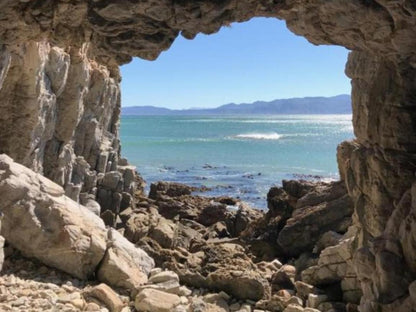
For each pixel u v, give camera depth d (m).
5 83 13.63
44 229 10.88
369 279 6.67
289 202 21.03
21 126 14.50
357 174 8.15
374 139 7.55
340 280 11.40
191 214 26.64
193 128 167.12
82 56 17.45
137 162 63.34
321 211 17.28
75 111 17.75
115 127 26.61
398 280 5.91
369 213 7.83
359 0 5.30
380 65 7.21
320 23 6.43
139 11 5.61
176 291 10.67
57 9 5.97
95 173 21.59
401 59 6.27
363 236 8.13
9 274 10.07
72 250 10.77
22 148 14.73
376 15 5.38
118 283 10.75
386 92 7.03
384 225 7.26
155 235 17.34
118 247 11.61
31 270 10.59
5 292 9.12
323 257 11.70
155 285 10.59
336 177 49.12
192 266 14.05
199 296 11.05
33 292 9.26
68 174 18.91
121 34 6.04
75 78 17.42
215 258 14.73
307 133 138.75
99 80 21.38
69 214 11.37
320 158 69.69
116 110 26.56
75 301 9.24
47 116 16.06
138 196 27.97
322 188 19.30
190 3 5.50
